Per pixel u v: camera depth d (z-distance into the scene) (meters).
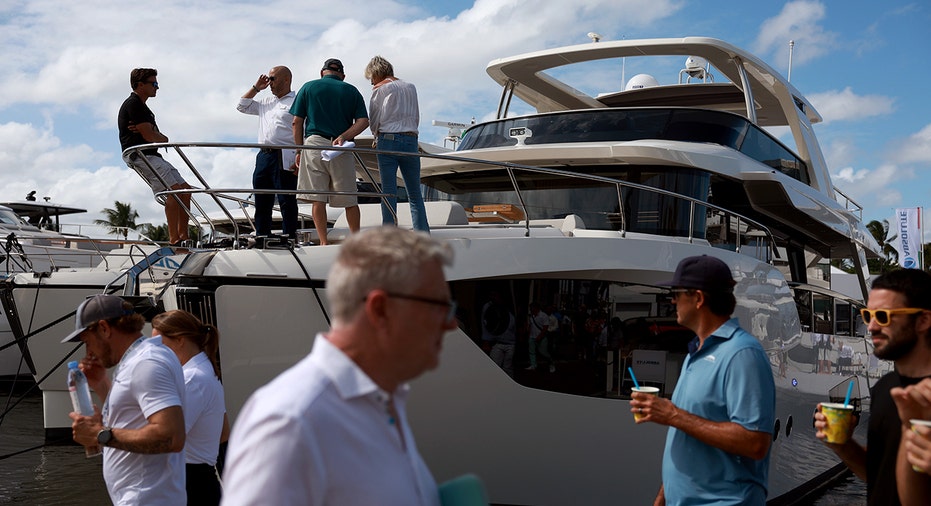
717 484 3.38
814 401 8.73
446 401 5.72
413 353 1.77
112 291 7.83
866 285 12.42
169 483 3.71
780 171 9.64
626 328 6.20
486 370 5.77
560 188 7.91
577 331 6.06
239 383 5.43
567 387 6.00
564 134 8.52
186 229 7.07
